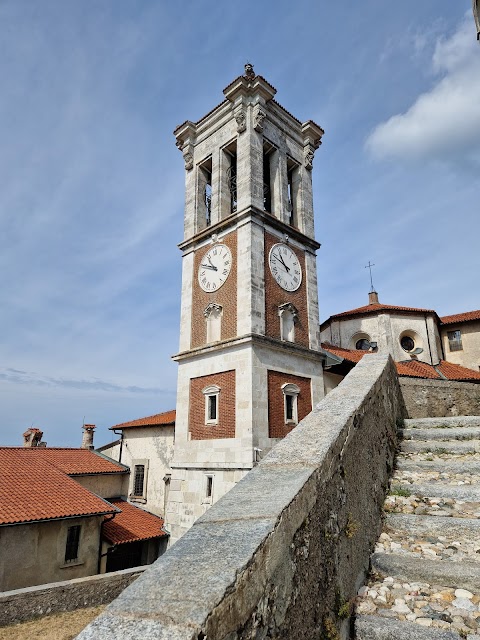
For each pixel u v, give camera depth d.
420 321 32.66
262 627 2.71
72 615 12.41
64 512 18.06
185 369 23.22
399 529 5.52
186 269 25.77
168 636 2.08
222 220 23.75
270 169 26.84
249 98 25.28
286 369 21.61
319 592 3.56
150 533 22.66
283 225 24.31
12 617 11.77
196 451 20.88
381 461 6.55
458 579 4.34
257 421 19.19
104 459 29.83
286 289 23.59
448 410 11.26
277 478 4.01
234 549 2.85
